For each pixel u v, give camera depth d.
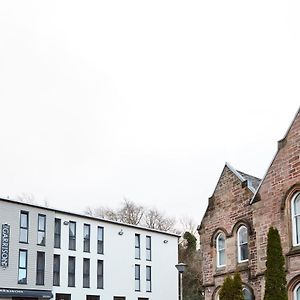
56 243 48.12
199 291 64.62
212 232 27.77
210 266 27.58
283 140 23.09
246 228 25.61
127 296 54.12
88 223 51.75
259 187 23.94
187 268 66.12
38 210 46.56
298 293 21.02
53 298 46.56
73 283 48.78
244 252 25.64
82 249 50.50
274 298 20.17
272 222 22.81
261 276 22.92
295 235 21.77
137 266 56.41
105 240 53.16
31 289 44.38
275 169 23.23
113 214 81.00
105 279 52.09
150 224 81.69
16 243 43.97
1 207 43.38
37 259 45.59
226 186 27.36
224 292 21.98
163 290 59.06
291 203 22.20
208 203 28.45
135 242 56.91
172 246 61.88
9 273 42.84
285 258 21.56
